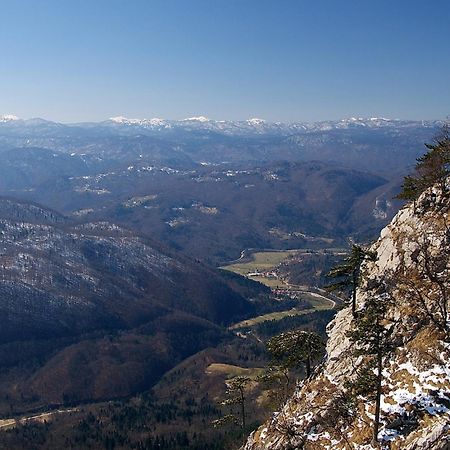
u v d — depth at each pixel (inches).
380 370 2036.2
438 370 2121.1
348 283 2947.8
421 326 2377.0
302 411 2568.9
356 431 2132.1
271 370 3395.7
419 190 3159.5
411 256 2790.4
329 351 3056.1
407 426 1969.7
